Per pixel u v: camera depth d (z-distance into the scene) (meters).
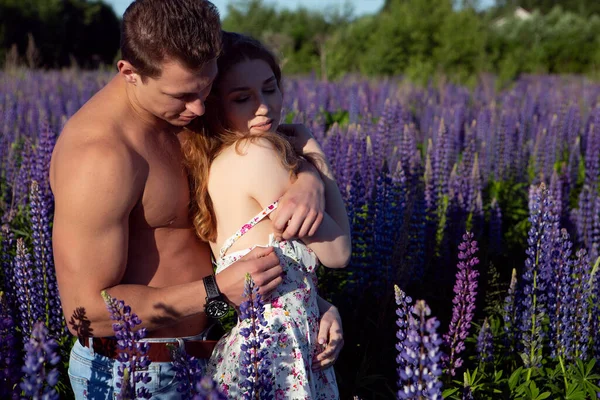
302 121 8.41
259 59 2.71
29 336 3.64
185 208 2.72
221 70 2.68
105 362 2.58
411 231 4.76
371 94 12.59
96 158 2.36
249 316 2.36
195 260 2.81
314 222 2.65
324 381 2.85
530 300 3.68
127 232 2.46
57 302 3.78
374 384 3.72
